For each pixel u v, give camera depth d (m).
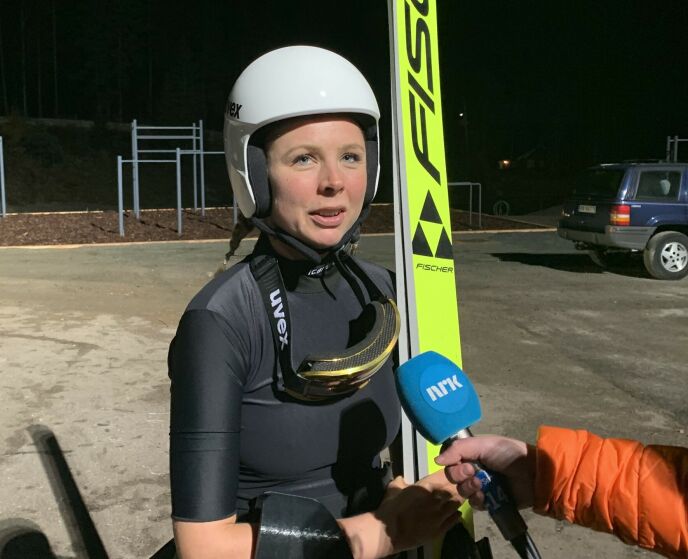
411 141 1.77
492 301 8.98
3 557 3.09
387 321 1.34
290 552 1.11
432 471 1.56
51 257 12.65
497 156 47.34
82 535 3.28
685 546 1.10
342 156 1.27
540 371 5.94
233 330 1.22
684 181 10.91
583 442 1.18
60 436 4.39
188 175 42.84
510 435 4.54
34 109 53.59
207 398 1.16
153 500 3.62
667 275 10.83
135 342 6.72
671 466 1.12
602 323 7.79
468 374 5.83
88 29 49.41
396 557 1.42
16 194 33.56
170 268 11.30
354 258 1.53
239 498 1.31
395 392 1.46
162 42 56.16
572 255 13.52
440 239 1.78
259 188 1.27
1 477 3.83
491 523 3.53
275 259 1.31
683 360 6.31
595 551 3.21
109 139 46.28
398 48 1.77
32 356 6.21
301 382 1.25
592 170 11.59
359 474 1.36
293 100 1.21
